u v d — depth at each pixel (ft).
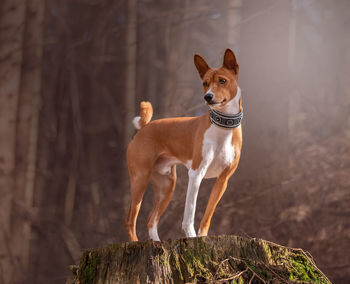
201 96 41.47
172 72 51.26
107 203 44.21
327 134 39.19
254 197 34.86
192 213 16.80
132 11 54.44
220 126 16.74
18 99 43.04
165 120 19.35
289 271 14.48
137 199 19.43
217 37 51.75
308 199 35.06
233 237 14.34
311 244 33.99
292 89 38.83
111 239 38.65
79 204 52.01
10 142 42.06
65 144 58.08
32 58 44.86
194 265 13.74
